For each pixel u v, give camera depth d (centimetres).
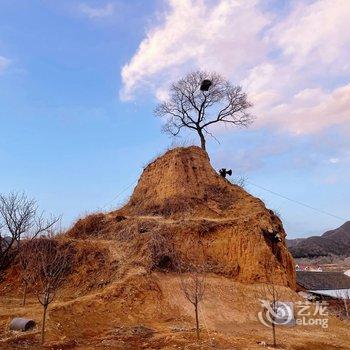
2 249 2811
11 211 2664
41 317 1820
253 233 2905
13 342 1533
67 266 2586
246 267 2747
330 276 5047
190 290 2355
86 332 1791
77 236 3127
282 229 3578
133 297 2222
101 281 2450
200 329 1920
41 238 2758
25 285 2367
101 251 2717
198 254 2800
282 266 2905
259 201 3466
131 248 2725
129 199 3831
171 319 2120
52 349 1478
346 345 1892
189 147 3941
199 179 3672
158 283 2406
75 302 2059
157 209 3400
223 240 2898
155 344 1596
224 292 2470
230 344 1655
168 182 3609
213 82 4469
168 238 2836
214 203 3434
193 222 2977
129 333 1755
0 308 2019
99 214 3372
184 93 4478
